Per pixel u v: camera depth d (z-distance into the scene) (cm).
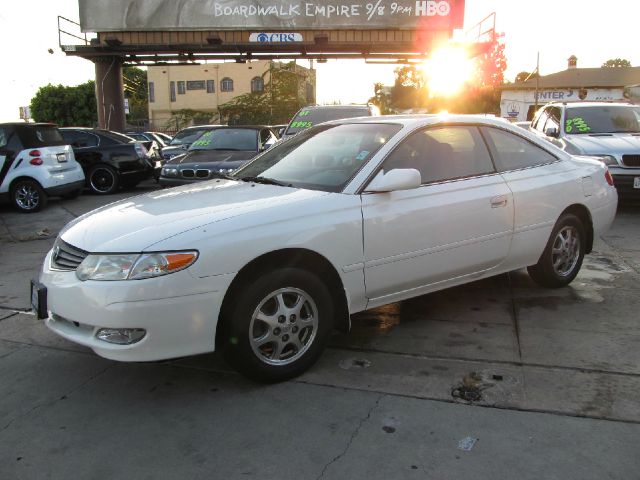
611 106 1010
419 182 370
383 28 1875
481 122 459
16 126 1044
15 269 643
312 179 398
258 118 4562
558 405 319
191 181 942
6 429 307
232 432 300
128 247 310
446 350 397
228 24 1859
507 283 546
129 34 1892
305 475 263
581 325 438
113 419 316
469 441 287
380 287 384
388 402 327
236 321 327
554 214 484
